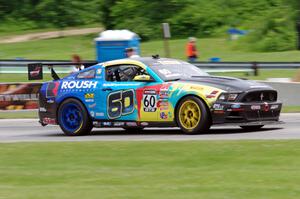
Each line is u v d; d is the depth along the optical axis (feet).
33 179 46.09
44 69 146.72
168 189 40.55
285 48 234.38
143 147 57.21
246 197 37.47
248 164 48.44
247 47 240.94
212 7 303.27
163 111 68.39
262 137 63.16
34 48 292.40
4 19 392.06
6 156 56.65
